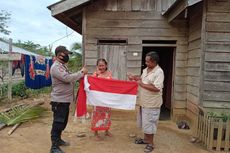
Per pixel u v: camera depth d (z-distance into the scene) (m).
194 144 3.41
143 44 4.61
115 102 3.30
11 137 3.40
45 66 6.37
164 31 4.58
